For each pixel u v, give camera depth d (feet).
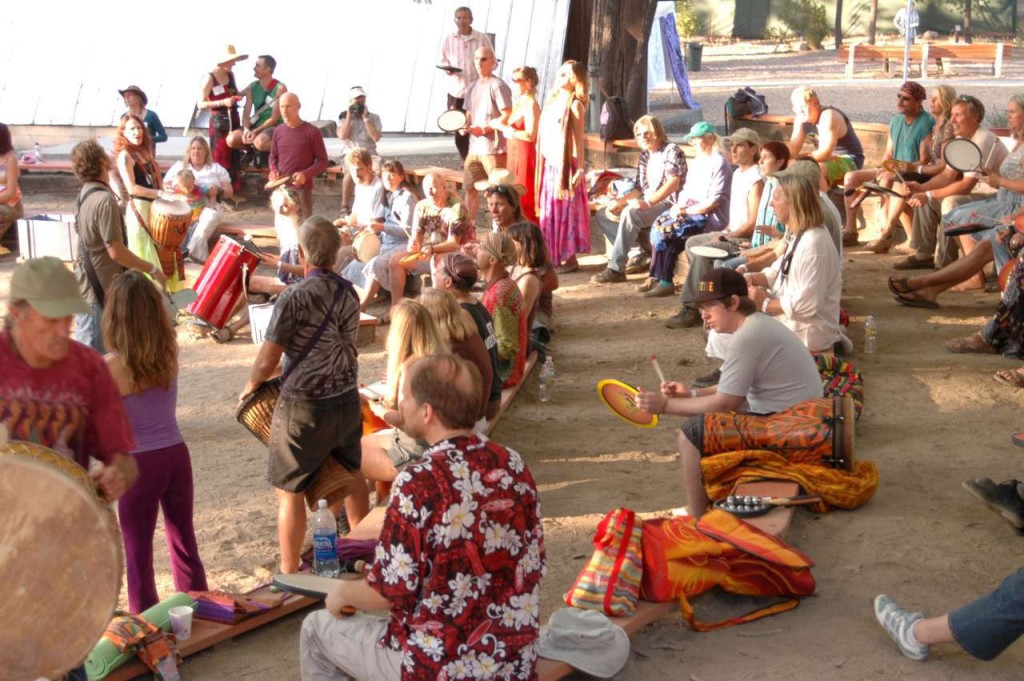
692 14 156.25
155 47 69.21
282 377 17.62
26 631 11.79
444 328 20.04
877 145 48.01
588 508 21.50
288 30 68.64
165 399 16.22
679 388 20.56
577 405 27.76
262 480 24.07
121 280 15.70
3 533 11.67
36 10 69.92
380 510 19.89
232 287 33.47
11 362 12.30
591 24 59.36
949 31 152.25
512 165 43.21
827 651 15.57
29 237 44.37
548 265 29.86
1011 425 24.39
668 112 82.74
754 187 33.50
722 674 15.11
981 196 36.22
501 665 12.32
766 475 19.52
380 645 13.10
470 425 12.39
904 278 34.73
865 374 28.17
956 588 17.24
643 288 38.73
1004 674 14.88
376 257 37.17
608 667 14.82
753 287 26.66
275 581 16.43
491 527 12.16
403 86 67.15
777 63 138.82
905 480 21.49
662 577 16.20
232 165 54.49
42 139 68.39
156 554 20.67
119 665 15.10
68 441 12.67
